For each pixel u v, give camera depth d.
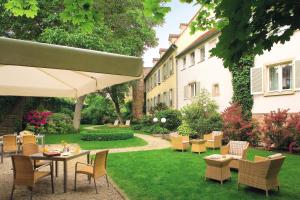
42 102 23.42
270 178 6.18
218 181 7.34
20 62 2.52
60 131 21.89
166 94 27.78
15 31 17.83
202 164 9.62
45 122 20.73
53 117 23.33
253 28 3.12
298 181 7.18
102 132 18.42
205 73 19.03
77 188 6.95
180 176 7.93
